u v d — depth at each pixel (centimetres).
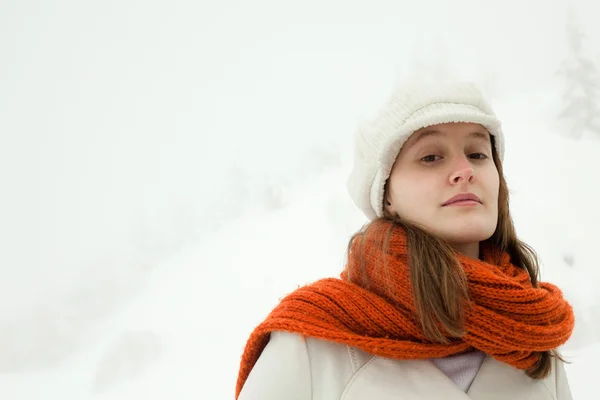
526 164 2077
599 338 987
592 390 581
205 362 1823
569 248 1380
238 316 2133
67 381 2264
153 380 1786
